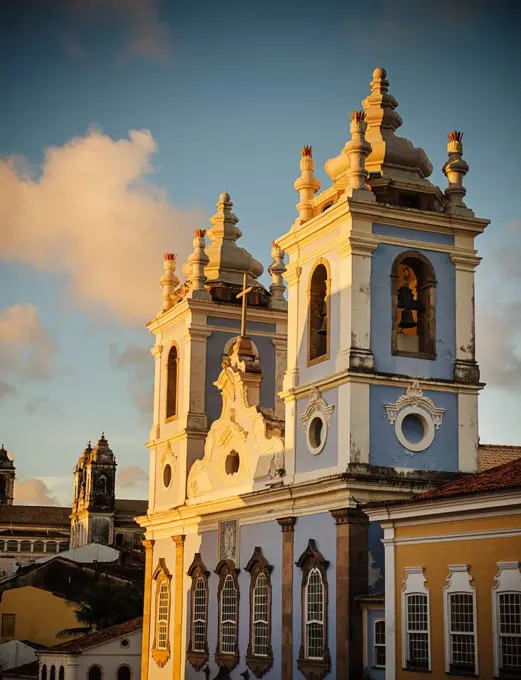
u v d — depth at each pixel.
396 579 31.33
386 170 38.47
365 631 34.16
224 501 43.28
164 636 49.25
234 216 52.22
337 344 37.09
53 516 174.50
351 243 36.66
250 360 44.38
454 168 38.66
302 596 37.25
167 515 48.81
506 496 27.52
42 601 81.62
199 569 45.81
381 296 36.91
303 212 40.12
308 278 39.31
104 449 164.62
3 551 168.00
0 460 194.38
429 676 29.75
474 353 37.84
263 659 39.44
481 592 28.42
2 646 76.25
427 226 37.75
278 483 39.62
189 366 48.97
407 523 31.14
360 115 37.53
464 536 29.11
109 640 61.09
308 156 40.81
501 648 27.67
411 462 36.28
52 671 62.69
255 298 50.34
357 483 34.97
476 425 37.44
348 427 35.72
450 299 37.94
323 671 35.47
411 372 36.88
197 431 48.50
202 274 49.66
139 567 94.44
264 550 40.41
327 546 36.12
